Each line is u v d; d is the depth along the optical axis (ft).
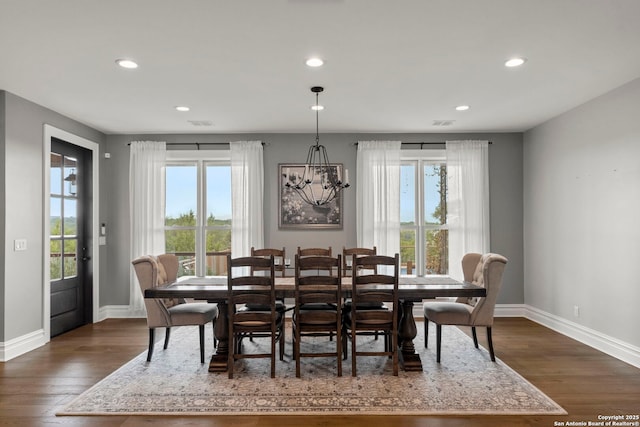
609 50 9.53
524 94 12.73
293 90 12.32
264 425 8.32
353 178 17.97
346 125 16.72
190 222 18.47
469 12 7.79
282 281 12.76
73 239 16.02
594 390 9.90
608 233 12.56
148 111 14.53
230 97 12.96
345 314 12.08
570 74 11.05
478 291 11.23
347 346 13.07
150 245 17.49
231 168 17.66
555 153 15.42
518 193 17.97
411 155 18.08
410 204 18.40
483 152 17.65
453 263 17.53
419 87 12.07
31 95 12.66
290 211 17.92
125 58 9.86
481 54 9.75
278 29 8.44
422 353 12.81
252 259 10.56
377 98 13.15
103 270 17.67
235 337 11.84
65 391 9.95
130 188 17.60
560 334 14.92
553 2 7.44
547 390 9.92
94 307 16.84
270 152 18.03
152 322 12.05
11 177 12.46
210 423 8.41
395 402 9.28
